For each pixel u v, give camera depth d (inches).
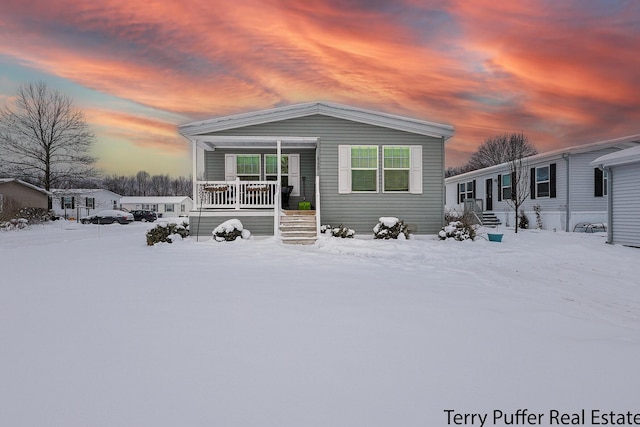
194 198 480.7
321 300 174.6
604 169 483.5
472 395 87.8
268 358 107.7
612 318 168.2
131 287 201.9
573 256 358.6
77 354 110.4
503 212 861.2
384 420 76.8
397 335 127.6
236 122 488.4
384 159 509.0
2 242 563.8
